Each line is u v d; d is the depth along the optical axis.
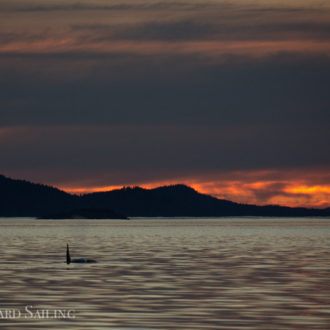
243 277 80.75
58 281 76.06
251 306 57.56
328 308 56.53
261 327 48.28
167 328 47.91
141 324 49.34
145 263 101.88
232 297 62.94
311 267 94.81
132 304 58.62
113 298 62.28
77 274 84.12
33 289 68.88
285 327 48.28
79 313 54.09
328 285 72.38
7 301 60.59
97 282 75.25
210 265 98.25
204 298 62.28
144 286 71.31
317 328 47.91
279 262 104.56
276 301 60.38
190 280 77.31
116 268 92.81
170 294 65.06
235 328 47.94
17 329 47.62
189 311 54.97
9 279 78.19
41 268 92.62
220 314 53.56
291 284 73.25
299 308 56.53
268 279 78.44
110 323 49.78
